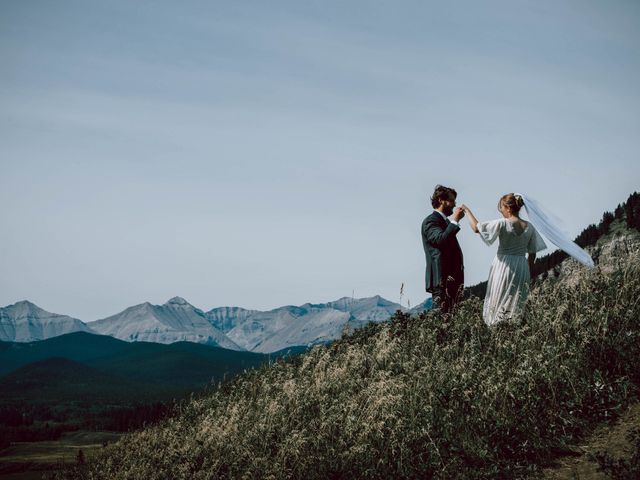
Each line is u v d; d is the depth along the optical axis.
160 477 11.26
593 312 9.12
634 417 7.51
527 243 10.79
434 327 11.34
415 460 7.96
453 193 12.60
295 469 8.75
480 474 7.32
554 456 7.35
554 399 7.91
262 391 12.96
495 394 8.12
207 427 11.52
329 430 9.12
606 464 6.77
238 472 9.50
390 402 8.63
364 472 8.03
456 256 12.40
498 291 10.68
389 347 10.95
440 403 8.57
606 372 8.15
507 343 9.18
